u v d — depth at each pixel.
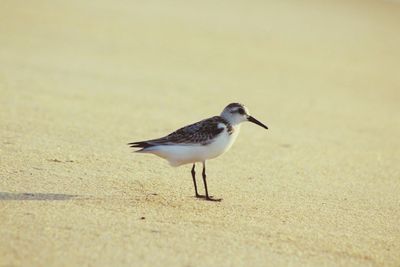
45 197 10.49
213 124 11.26
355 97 23.94
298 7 43.38
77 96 19.69
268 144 16.39
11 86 20.03
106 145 14.56
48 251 8.27
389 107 22.77
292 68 28.16
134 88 21.77
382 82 26.86
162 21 35.59
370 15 41.97
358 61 30.58
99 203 10.43
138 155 13.92
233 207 10.97
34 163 12.52
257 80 25.36
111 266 7.98
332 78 26.95
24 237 8.65
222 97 21.78
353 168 14.70
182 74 24.98
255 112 20.22
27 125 15.64
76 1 38.94
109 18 35.06
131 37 31.14
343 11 42.84
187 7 40.34
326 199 12.01
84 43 28.80
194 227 9.65
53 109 17.70
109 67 24.73
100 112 18.00
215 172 13.34
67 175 11.94
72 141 14.61
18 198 10.32
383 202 12.09
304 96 23.36
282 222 10.30
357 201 12.03
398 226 10.64
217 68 26.81
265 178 13.20
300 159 15.12
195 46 30.67
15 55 25.02
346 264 8.73
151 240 8.91
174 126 17.17
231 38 33.12
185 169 13.27
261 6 42.81
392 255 9.21
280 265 8.46
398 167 15.07
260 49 31.34
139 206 10.49
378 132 19.00
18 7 35.50
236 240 9.23
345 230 10.18
